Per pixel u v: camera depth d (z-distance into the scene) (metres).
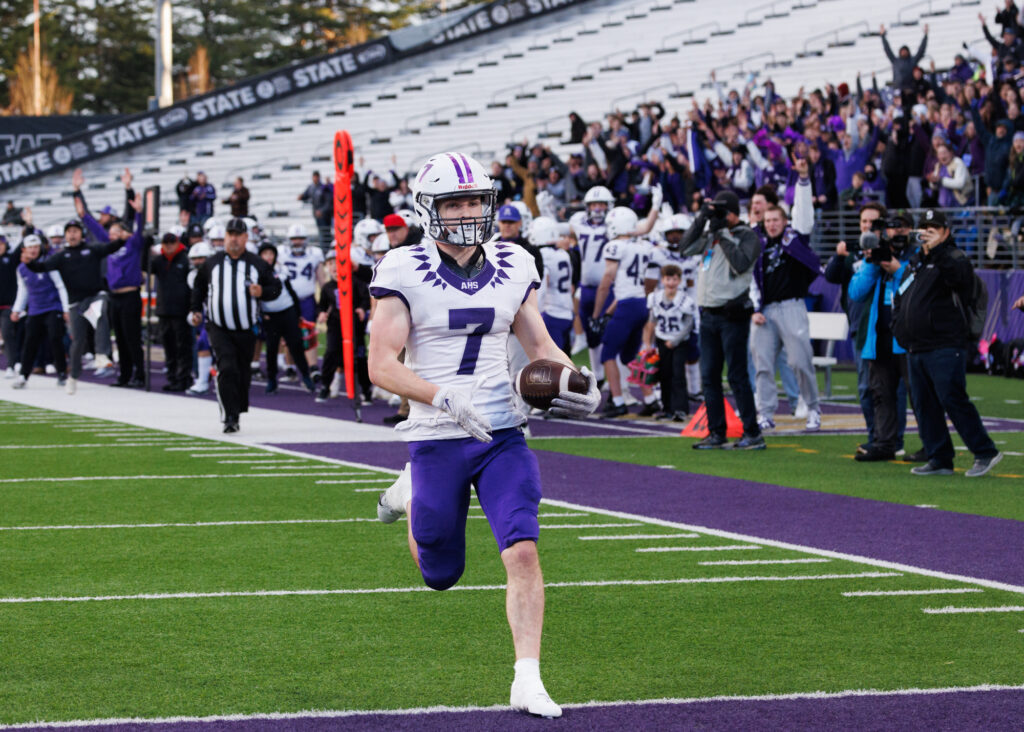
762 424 39.41
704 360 35.47
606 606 18.42
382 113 115.25
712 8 110.06
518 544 13.89
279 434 38.81
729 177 64.44
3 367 65.81
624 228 41.78
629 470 31.69
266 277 38.84
